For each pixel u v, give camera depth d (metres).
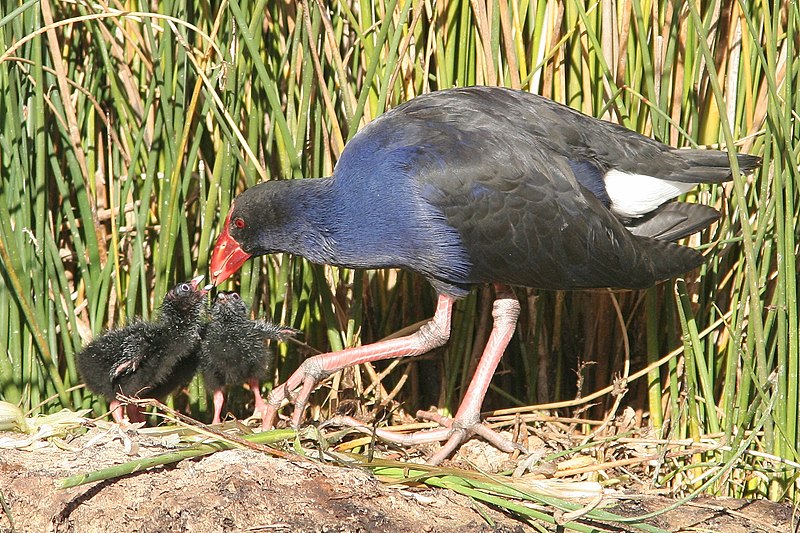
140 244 7.56
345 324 8.15
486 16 7.50
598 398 8.12
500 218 6.74
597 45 7.21
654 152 7.14
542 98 7.23
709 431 7.38
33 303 7.54
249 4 7.43
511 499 6.33
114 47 7.71
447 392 8.08
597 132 7.14
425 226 6.79
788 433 7.04
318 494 5.98
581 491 6.36
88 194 7.62
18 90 7.34
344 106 7.55
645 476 7.39
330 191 7.03
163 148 7.81
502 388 8.42
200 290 7.31
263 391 8.38
